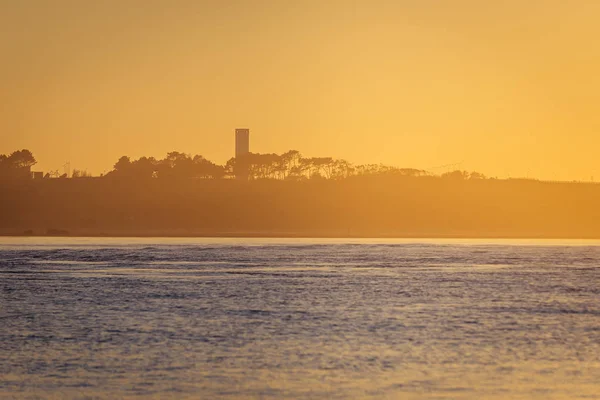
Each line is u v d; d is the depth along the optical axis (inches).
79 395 5925.2
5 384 6210.6
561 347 7657.5
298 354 7224.4
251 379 6338.6
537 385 6215.6
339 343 7770.7
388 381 6284.5
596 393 6013.8
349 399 5807.1
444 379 6358.3
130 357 7096.5
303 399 5816.9
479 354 7278.5
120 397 5866.1
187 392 5989.2
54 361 6943.9
